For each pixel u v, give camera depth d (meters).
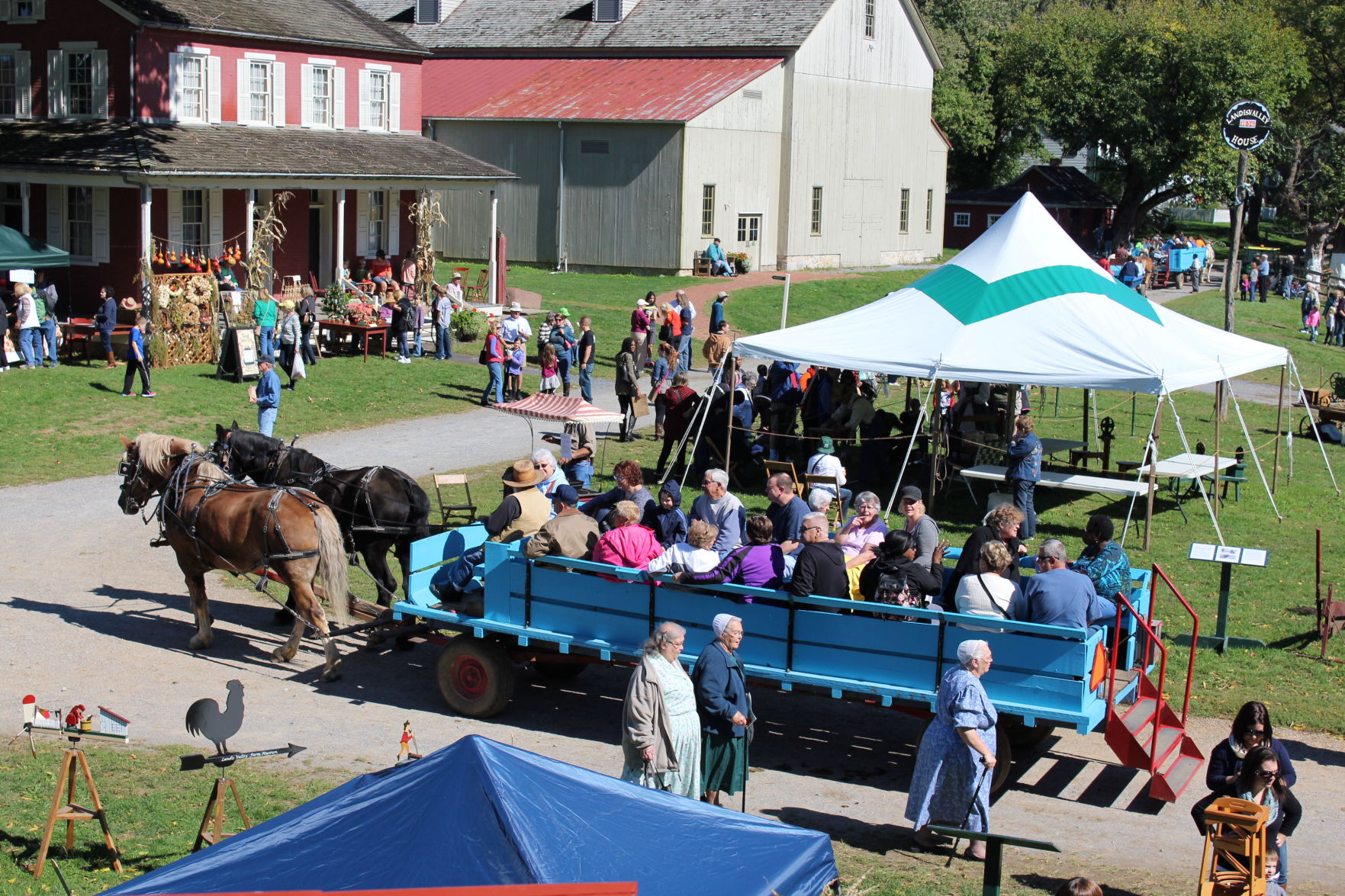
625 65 49.25
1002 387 24.39
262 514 12.98
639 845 6.21
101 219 31.08
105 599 15.45
